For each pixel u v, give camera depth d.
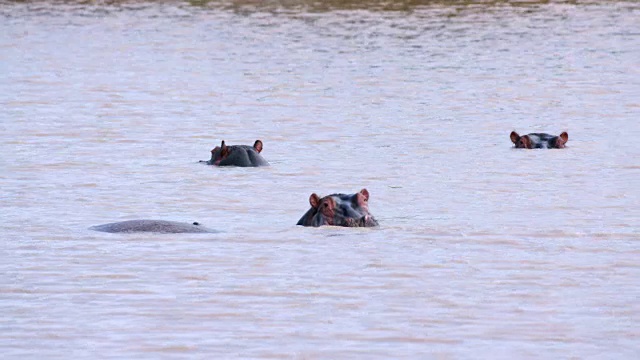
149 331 49.69
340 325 50.59
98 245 65.06
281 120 120.88
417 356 46.62
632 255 63.28
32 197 80.88
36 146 103.75
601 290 56.19
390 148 103.62
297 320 51.31
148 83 150.38
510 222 72.12
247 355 46.69
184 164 95.69
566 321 51.25
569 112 125.94
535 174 90.62
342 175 90.62
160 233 67.88
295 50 187.62
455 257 62.78
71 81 152.00
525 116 123.31
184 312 52.47
